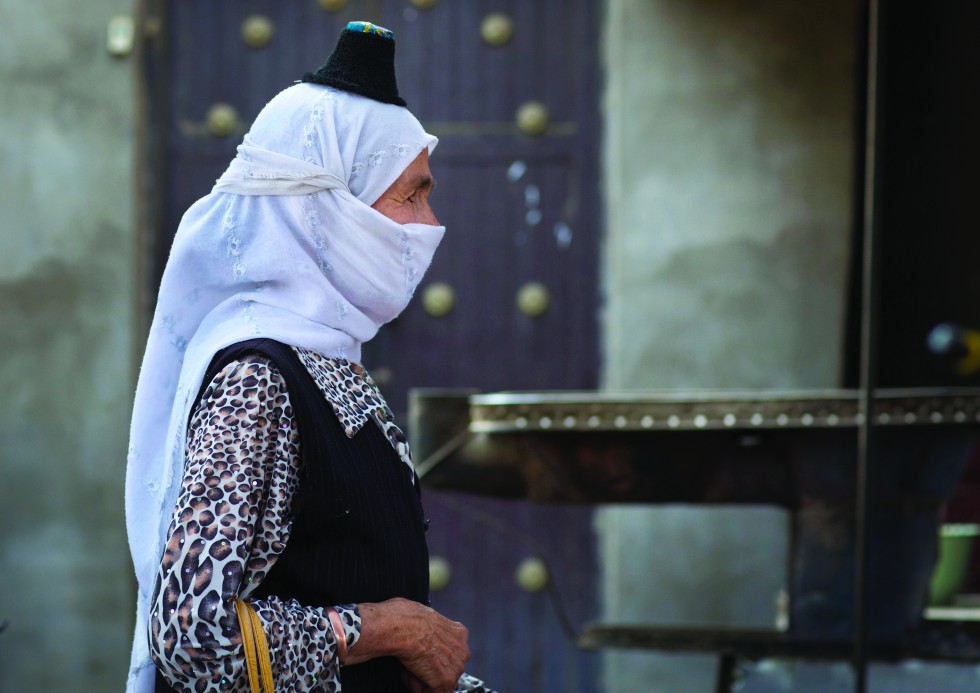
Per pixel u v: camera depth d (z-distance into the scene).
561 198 13.52
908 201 14.18
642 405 8.09
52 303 13.37
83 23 13.34
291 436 3.81
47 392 13.37
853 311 13.42
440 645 4.08
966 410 7.91
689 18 13.18
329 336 4.05
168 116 13.58
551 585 10.93
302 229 4.06
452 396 8.59
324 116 4.12
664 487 8.50
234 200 4.09
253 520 3.63
